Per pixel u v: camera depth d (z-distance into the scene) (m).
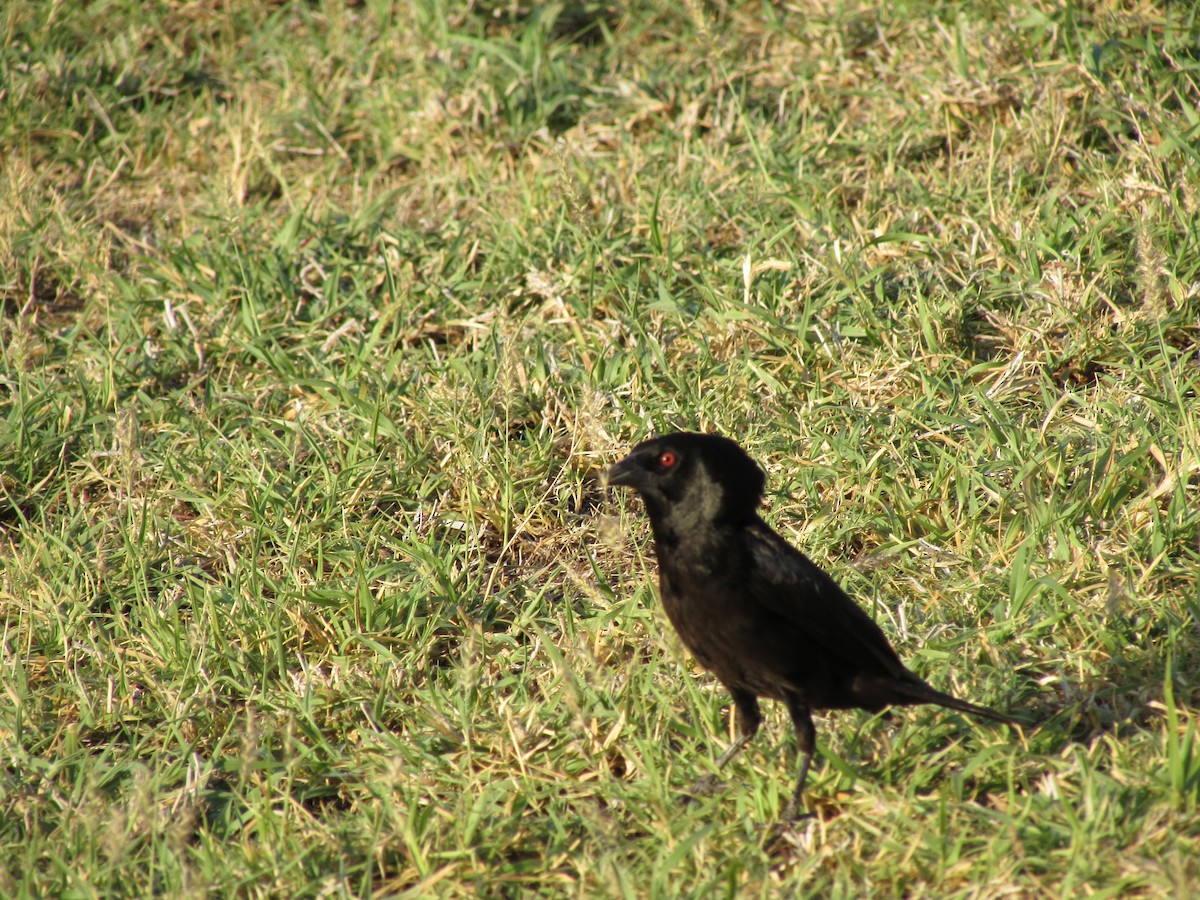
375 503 10.95
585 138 15.60
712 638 7.82
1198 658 8.41
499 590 10.19
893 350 11.56
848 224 13.32
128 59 17.58
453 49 16.94
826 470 10.45
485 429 11.12
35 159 16.58
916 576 9.62
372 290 13.77
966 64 14.77
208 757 8.78
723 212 13.78
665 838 7.33
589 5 18.08
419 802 7.99
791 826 7.54
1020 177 13.44
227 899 7.14
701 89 16.09
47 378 12.70
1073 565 9.25
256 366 12.82
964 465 10.26
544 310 12.86
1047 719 8.26
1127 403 10.78
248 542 10.63
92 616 9.92
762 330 12.00
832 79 15.93
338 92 16.97
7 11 18.03
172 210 15.70
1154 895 6.53
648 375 11.67
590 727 8.24
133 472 11.05
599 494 11.05
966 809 7.26
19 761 8.50
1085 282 11.97
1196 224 12.26
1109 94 13.98
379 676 9.13
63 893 7.22
